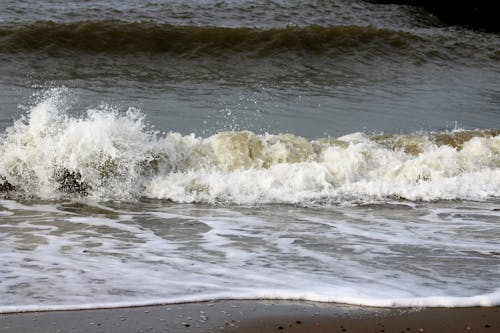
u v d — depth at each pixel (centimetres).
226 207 1703
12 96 2934
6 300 1004
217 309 985
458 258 1266
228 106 2931
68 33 3941
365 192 1847
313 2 5028
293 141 2086
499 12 5403
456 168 2028
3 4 4419
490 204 1795
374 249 1319
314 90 3412
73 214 1605
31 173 1836
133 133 1933
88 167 1844
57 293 1038
